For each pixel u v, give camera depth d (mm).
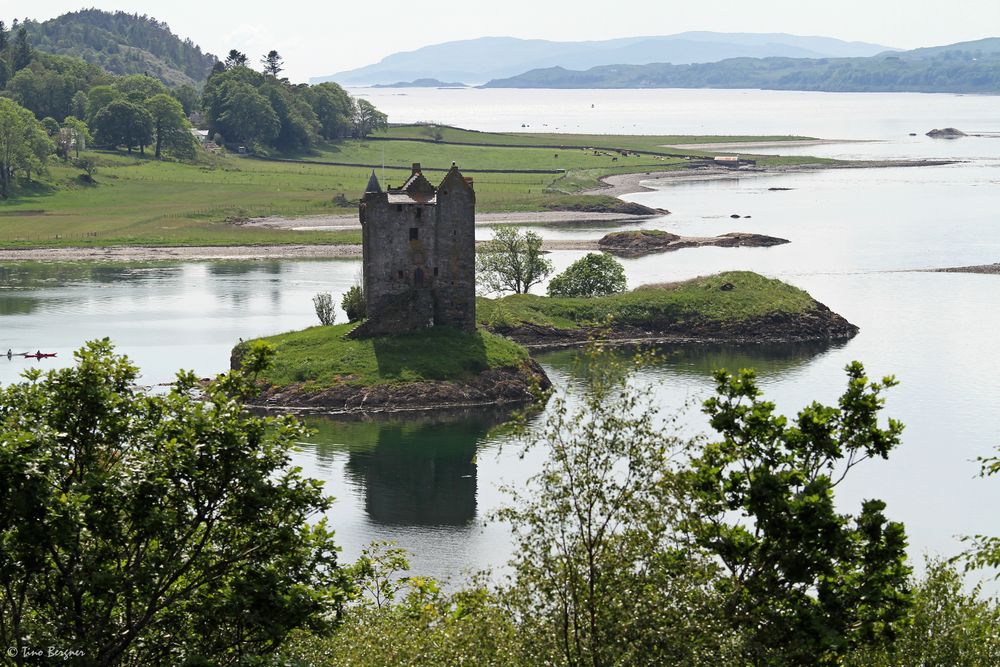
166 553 76688
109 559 75875
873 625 77062
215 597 76938
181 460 75500
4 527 70688
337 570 82312
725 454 82250
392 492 177375
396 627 88000
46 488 70750
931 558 145625
